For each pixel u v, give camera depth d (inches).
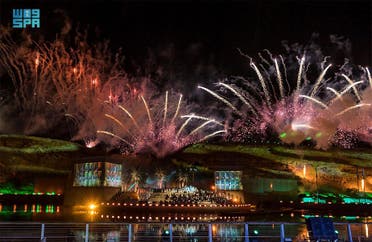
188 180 2802.7
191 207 2082.9
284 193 2721.5
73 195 2106.3
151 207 2009.1
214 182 2603.3
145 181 2770.7
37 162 2920.8
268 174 2928.2
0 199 2245.3
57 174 2785.4
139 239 1030.4
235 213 2162.9
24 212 2042.3
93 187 2064.5
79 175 2128.4
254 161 3255.4
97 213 1946.4
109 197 2065.7
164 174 2851.9
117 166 2145.7
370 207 2459.4
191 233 1202.0
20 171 2748.5
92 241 992.2
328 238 735.1
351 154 3617.1
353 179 3129.9
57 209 2186.3
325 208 2452.0
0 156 2851.9
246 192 2628.0
